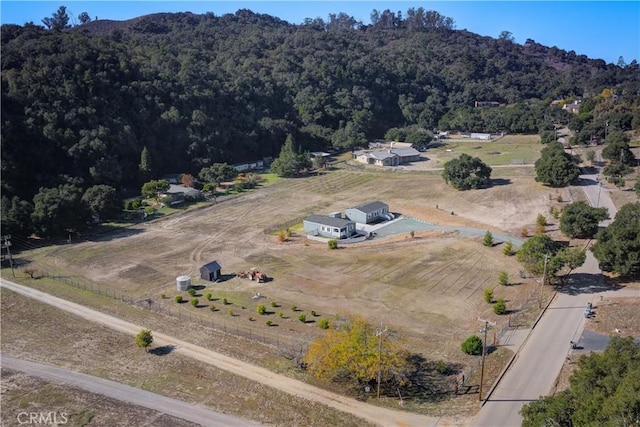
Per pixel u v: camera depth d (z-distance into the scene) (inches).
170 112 4825.3
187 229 3267.7
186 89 5167.3
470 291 2234.3
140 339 1775.3
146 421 1416.1
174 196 3895.2
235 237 3093.0
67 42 4712.1
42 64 4288.9
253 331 1931.6
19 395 1546.5
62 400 1520.7
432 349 1768.0
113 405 1493.6
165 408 1477.6
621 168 3892.7
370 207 3348.9
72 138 4010.8
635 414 942.4
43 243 3024.1
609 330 1809.8
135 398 1528.1
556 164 3762.3
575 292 2144.4
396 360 1504.7
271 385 1577.3
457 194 3870.6
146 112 4682.6
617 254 2140.7
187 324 1996.8
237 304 2169.0
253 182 4439.0
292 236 3083.2
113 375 1654.8
